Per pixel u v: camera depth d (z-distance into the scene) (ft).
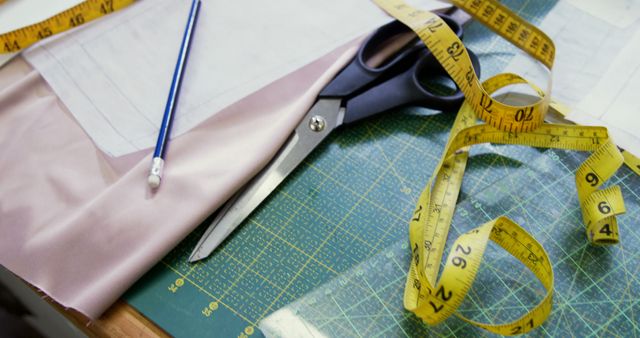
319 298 2.24
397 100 2.71
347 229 2.44
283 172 2.53
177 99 2.68
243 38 2.89
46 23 2.94
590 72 2.86
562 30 3.01
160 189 2.43
